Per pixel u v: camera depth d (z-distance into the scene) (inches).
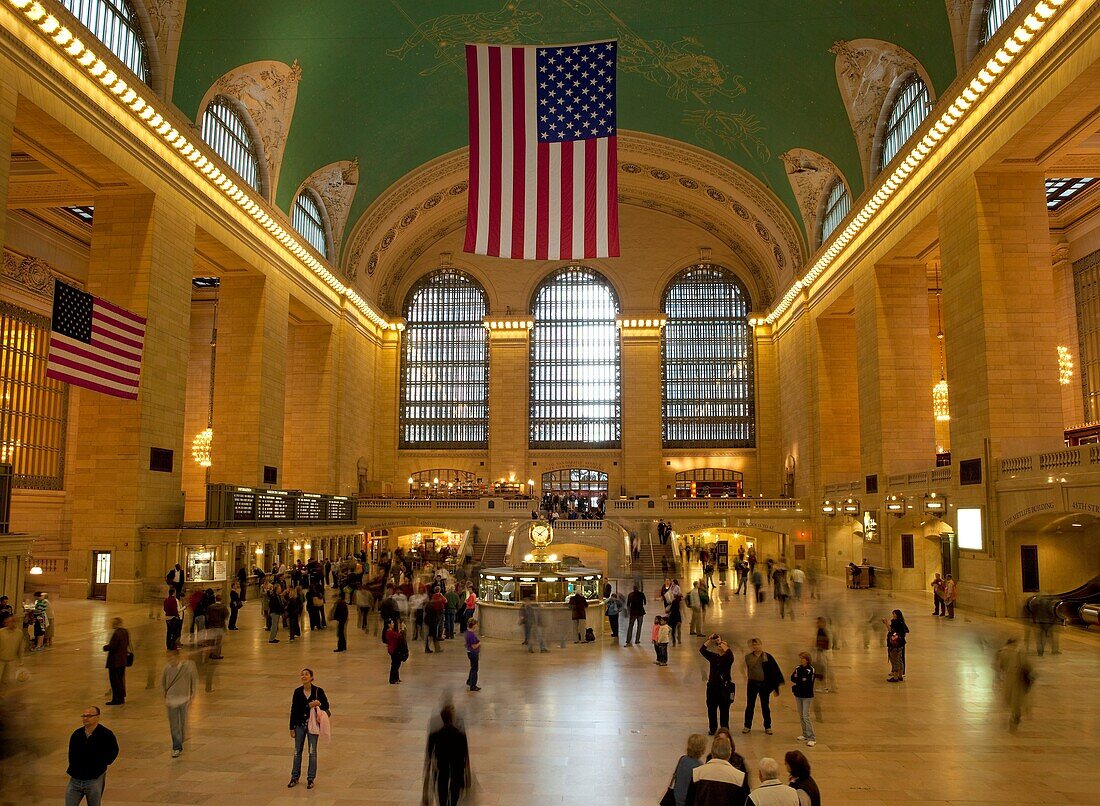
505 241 756.0
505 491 1812.3
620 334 1935.3
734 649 661.3
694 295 1958.7
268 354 1261.1
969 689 524.1
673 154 1608.0
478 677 553.9
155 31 933.8
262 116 1188.5
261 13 1005.2
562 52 779.4
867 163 1208.2
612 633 722.2
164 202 968.9
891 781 344.8
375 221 1644.9
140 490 912.3
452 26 1187.9
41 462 1253.1
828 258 1390.3
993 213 890.7
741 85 1294.3
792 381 1689.2
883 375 1197.1
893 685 536.1
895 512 1119.6
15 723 411.8
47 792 320.5
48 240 1255.5
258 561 1077.8
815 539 1513.3
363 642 709.9
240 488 1044.5
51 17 737.0
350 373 1674.5
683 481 1900.8
